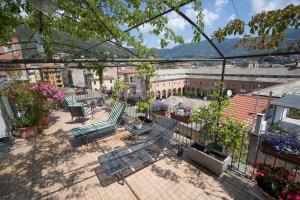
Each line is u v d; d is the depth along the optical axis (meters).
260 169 2.34
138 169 3.14
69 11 2.14
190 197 2.50
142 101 5.18
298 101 8.88
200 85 43.16
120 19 2.59
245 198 2.46
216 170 2.92
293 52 1.96
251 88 30.98
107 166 2.79
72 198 2.53
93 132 4.25
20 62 1.45
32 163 3.42
